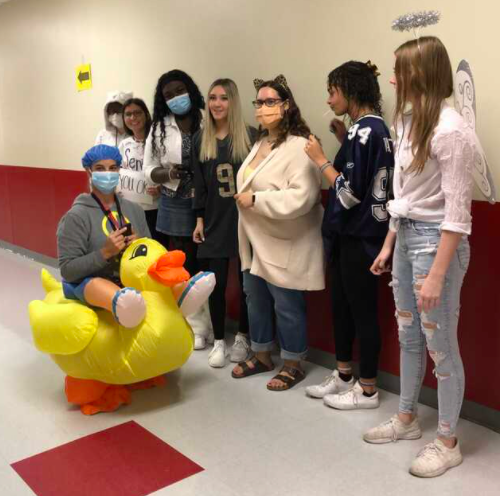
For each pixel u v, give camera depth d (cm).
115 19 393
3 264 515
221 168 277
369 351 238
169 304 236
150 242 240
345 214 225
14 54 516
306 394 258
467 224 172
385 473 197
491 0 207
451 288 184
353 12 250
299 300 262
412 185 185
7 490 189
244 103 311
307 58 273
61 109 470
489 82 212
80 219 233
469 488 188
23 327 348
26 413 242
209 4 321
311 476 196
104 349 229
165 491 188
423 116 175
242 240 267
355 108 227
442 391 195
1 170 559
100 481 194
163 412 243
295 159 244
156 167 308
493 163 215
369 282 230
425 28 227
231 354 300
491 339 224
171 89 294
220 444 217
